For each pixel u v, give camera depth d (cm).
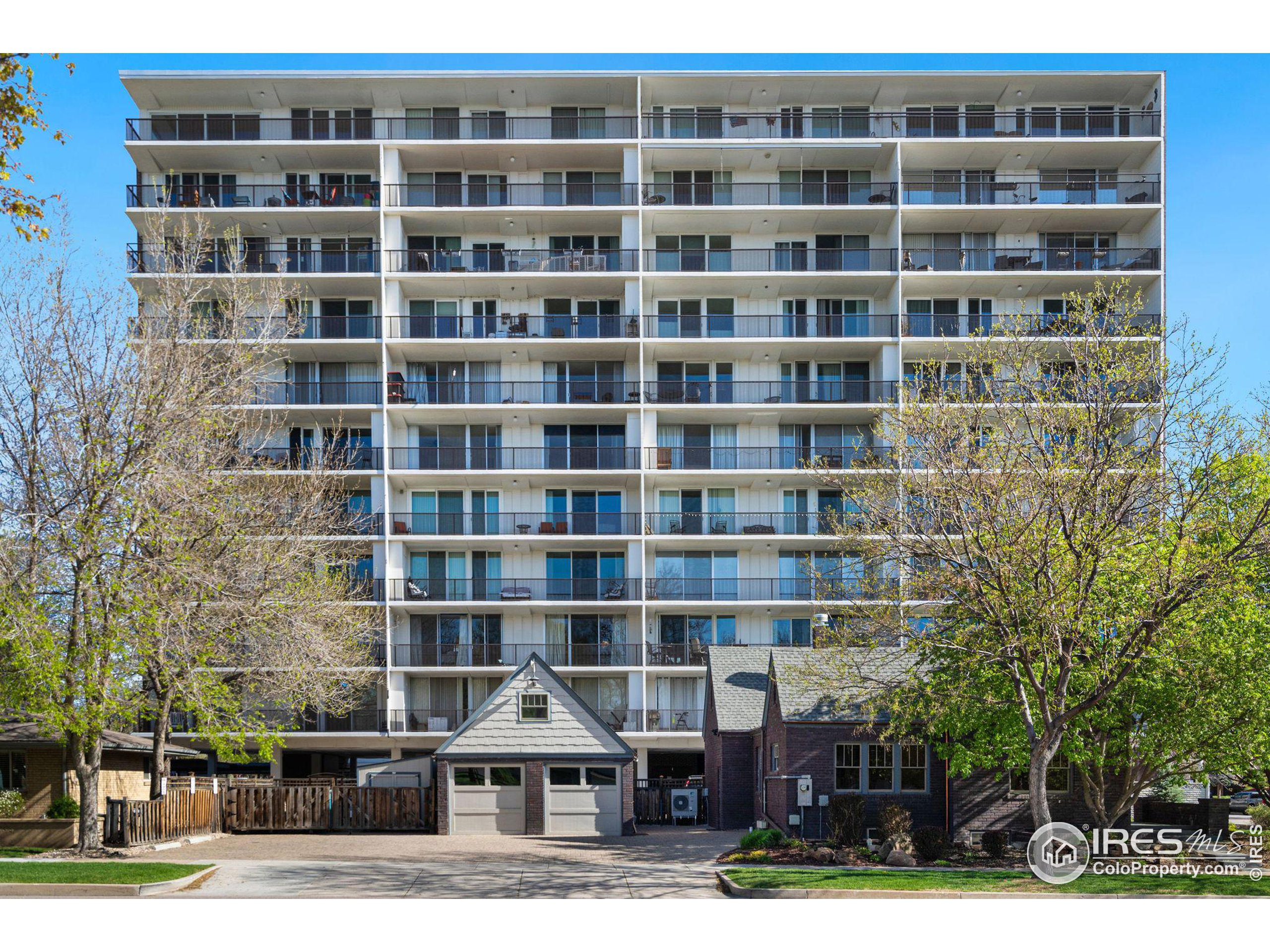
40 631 2380
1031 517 2231
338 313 4931
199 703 2689
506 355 4922
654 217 4934
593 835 3212
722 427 4950
